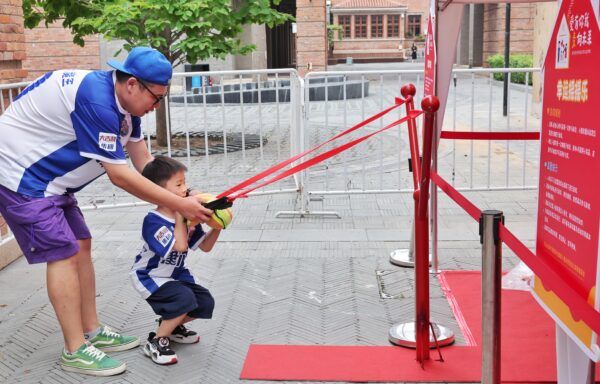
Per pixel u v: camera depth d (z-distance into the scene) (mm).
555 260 2600
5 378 3504
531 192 7219
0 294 4684
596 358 2307
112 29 9266
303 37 20625
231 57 25812
